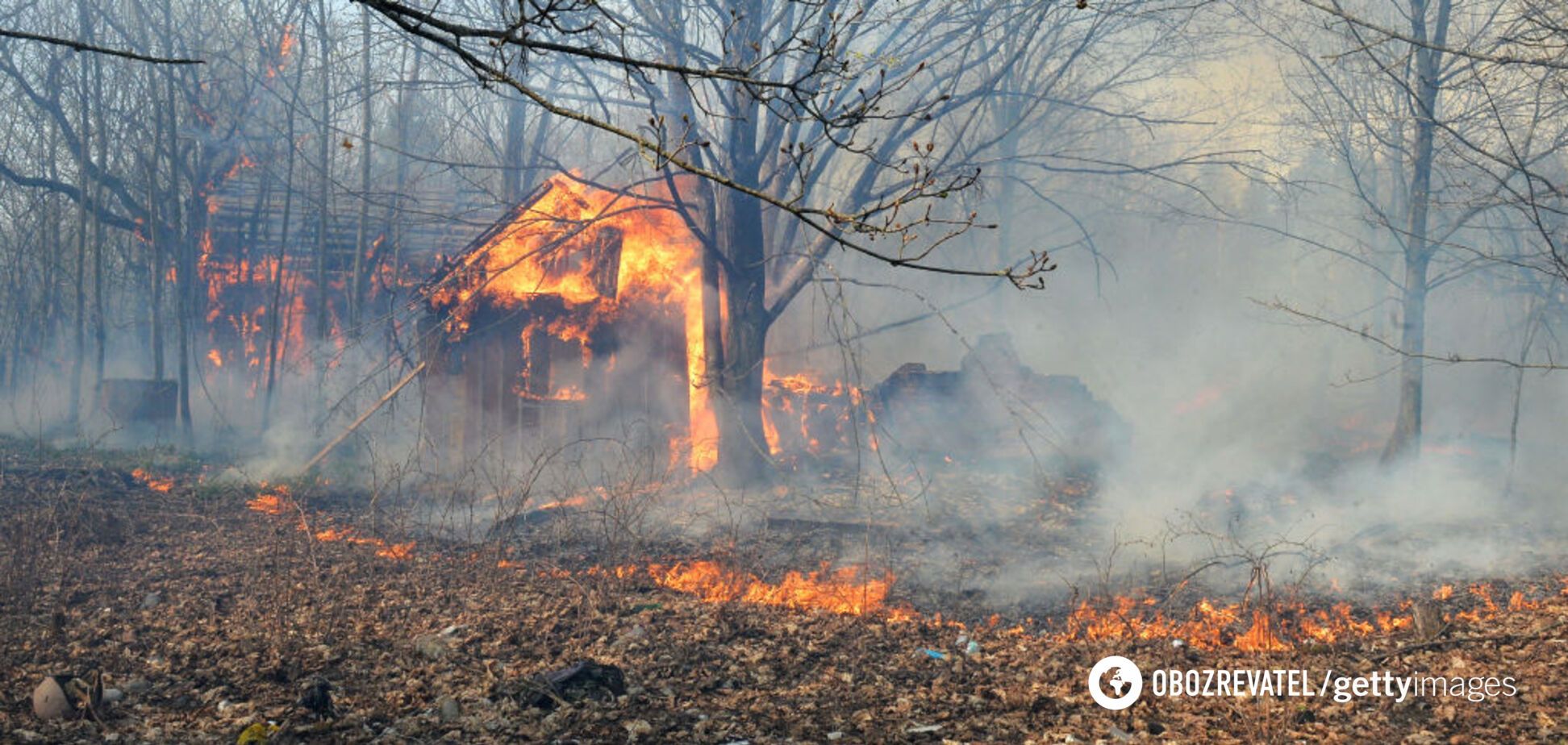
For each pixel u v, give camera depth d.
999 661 8.25
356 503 16.11
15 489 14.38
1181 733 6.49
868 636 8.88
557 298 19.08
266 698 6.94
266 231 27.86
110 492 15.21
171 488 16.33
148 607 9.36
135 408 23.14
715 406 17.48
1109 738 6.39
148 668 7.56
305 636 8.41
